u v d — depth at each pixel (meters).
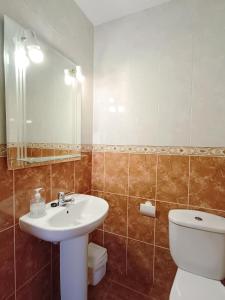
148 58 1.33
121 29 1.42
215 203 1.17
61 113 1.21
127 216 1.46
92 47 1.53
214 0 1.12
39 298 1.09
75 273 1.07
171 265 1.33
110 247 1.55
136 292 1.37
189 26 1.19
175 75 1.24
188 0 1.19
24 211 0.95
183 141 1.24
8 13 0.83
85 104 1.47
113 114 1.48
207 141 1.17
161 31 1.28
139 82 1.36
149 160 1.36
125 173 1.45
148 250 1.40
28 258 1.00
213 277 1.02
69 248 1.06
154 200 1.35
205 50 1.15
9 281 0.90
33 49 0.96
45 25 1.04
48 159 1.10
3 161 0.84
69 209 1.09
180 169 1.26
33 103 0.99
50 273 1.17
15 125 0.88
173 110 1.26
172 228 1.13
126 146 1.44
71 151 1.32
